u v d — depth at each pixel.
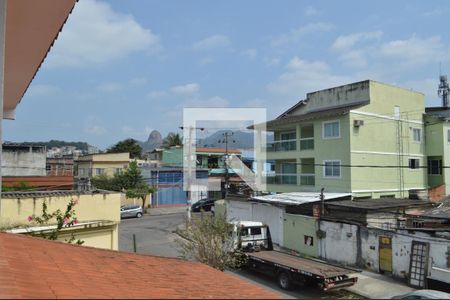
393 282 17.08
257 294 3.41
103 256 5.43
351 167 26.45
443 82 38.50
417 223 19.28
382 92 28.83
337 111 27.55
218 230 18.06
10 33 5.65
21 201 11.26
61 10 4.90
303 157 29.91
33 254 4.74
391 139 29.06
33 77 8.12
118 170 47.81
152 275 4.43
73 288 3.24
